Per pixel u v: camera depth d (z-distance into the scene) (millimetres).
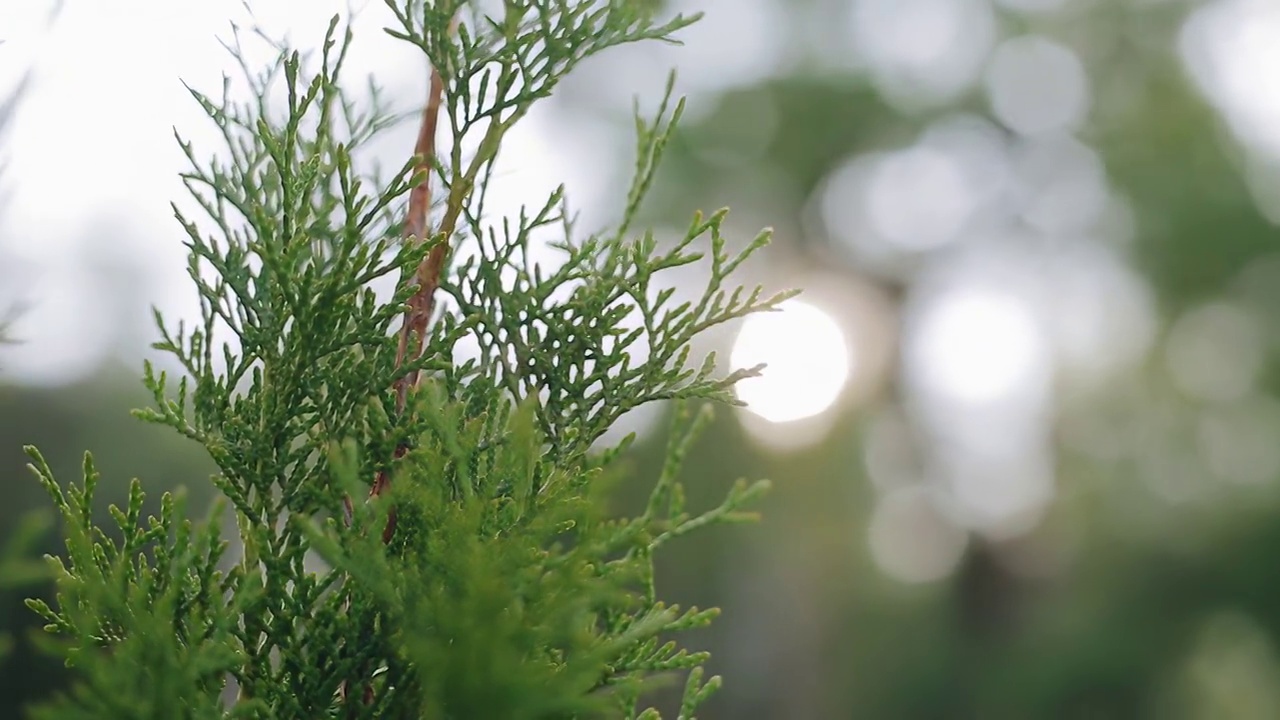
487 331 1526
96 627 1273
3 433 5434
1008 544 20406
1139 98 21172
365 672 1380
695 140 20188
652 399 1530
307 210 1441
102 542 1390
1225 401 18875
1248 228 18953
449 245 1568
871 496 19547
